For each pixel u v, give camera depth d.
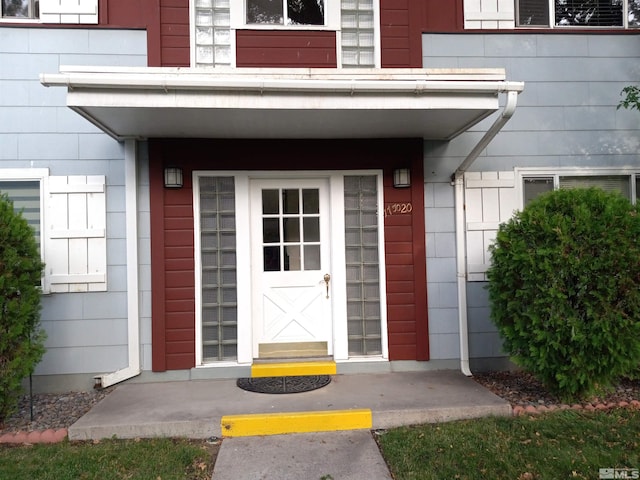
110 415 3.74
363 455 3.28
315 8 4.94
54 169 4.64
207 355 4.75
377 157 4.87
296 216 4.93
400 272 4.89
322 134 4.66
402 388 4.29
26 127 4.61
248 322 4.73
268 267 4.92
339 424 3.69
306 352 4.90
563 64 5.12
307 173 4.82
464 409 3.80
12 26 4.59
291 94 3.79
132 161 4.61
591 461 3.04
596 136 5.14
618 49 5.18
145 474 3.00
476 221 4.98
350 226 4.92
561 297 3.72
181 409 3.84
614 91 5.16
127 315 4.65
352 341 4.89
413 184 4.89
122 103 3.66
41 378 4.57
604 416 3.71
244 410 3.79
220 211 4.80
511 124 5.06
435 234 4.96
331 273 4.87
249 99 3.76
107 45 4.68
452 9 5.00
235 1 4.79
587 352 3.78
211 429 3.61
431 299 4.93
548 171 5.07
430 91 3.85
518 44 5.07
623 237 3.72
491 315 4.29
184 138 4.67
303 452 3.33
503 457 3.11
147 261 4.68
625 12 5.19
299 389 4.27
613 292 3.68
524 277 3.90
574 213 3.85
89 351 4.62
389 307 4.86
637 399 4.12
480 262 4.98
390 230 4.88
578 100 5.13
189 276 4.68
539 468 2.98
